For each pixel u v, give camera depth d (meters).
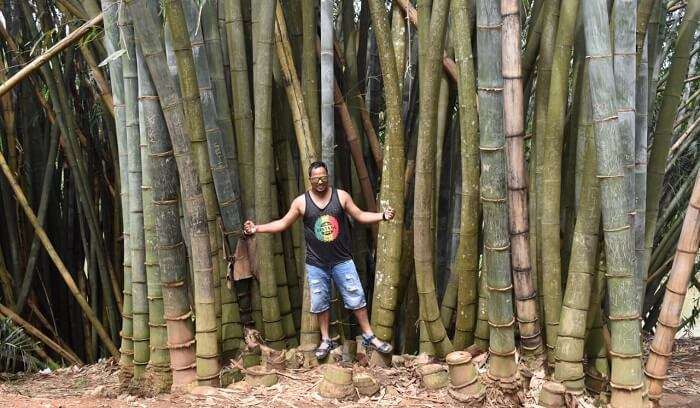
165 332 3.56
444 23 3.32
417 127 4.05
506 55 3.01
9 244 5.54
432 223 3.88
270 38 3.55
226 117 3.76
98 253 5.27
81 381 4.52
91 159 5.66
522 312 3.28
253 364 3.64
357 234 4.29
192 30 3.55
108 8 3.47
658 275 4.92
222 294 3.72
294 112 3.80
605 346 3.35
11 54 5.29
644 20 3.12
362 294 3.65
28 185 5.52
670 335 3.08
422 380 3.38
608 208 2.89
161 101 3.17
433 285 3.56
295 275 4.04
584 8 2.78
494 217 3.07
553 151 3.25
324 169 3.42
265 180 3.70
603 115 2.80
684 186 4.93
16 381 4.65
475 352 3.60
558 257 3.32
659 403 3.18
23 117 5.41
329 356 3.73
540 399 3.14
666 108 3.53
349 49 4.21
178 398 3.32
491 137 3.00
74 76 5.61
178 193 3.44
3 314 5.03
